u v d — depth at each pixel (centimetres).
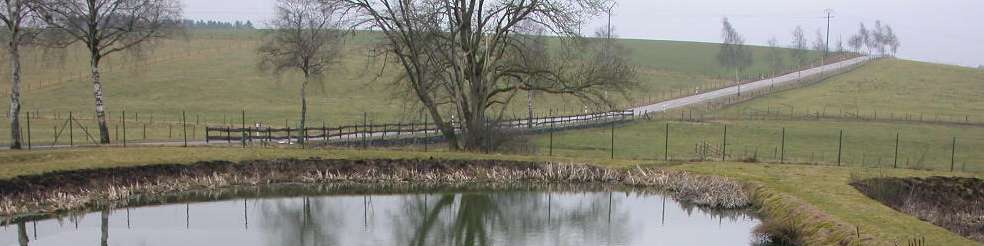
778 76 10700
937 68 10788
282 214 2744
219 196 2980
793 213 2253
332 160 3391
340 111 6762
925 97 8375
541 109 7212
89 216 2575
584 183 3406
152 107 6775
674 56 12288
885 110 7269
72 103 6825
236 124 5750
